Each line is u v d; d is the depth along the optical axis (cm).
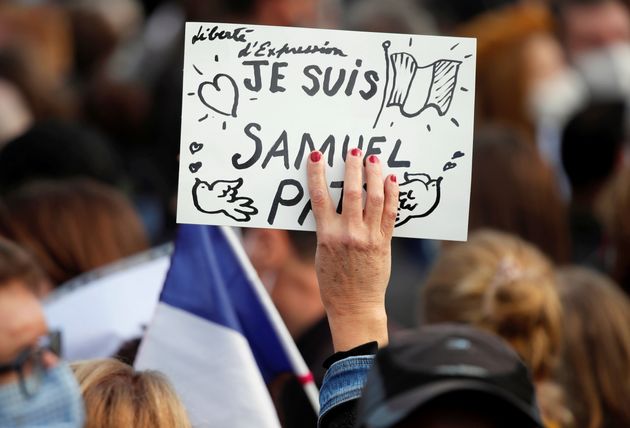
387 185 383
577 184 760
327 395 364
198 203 405
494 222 680
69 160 633
